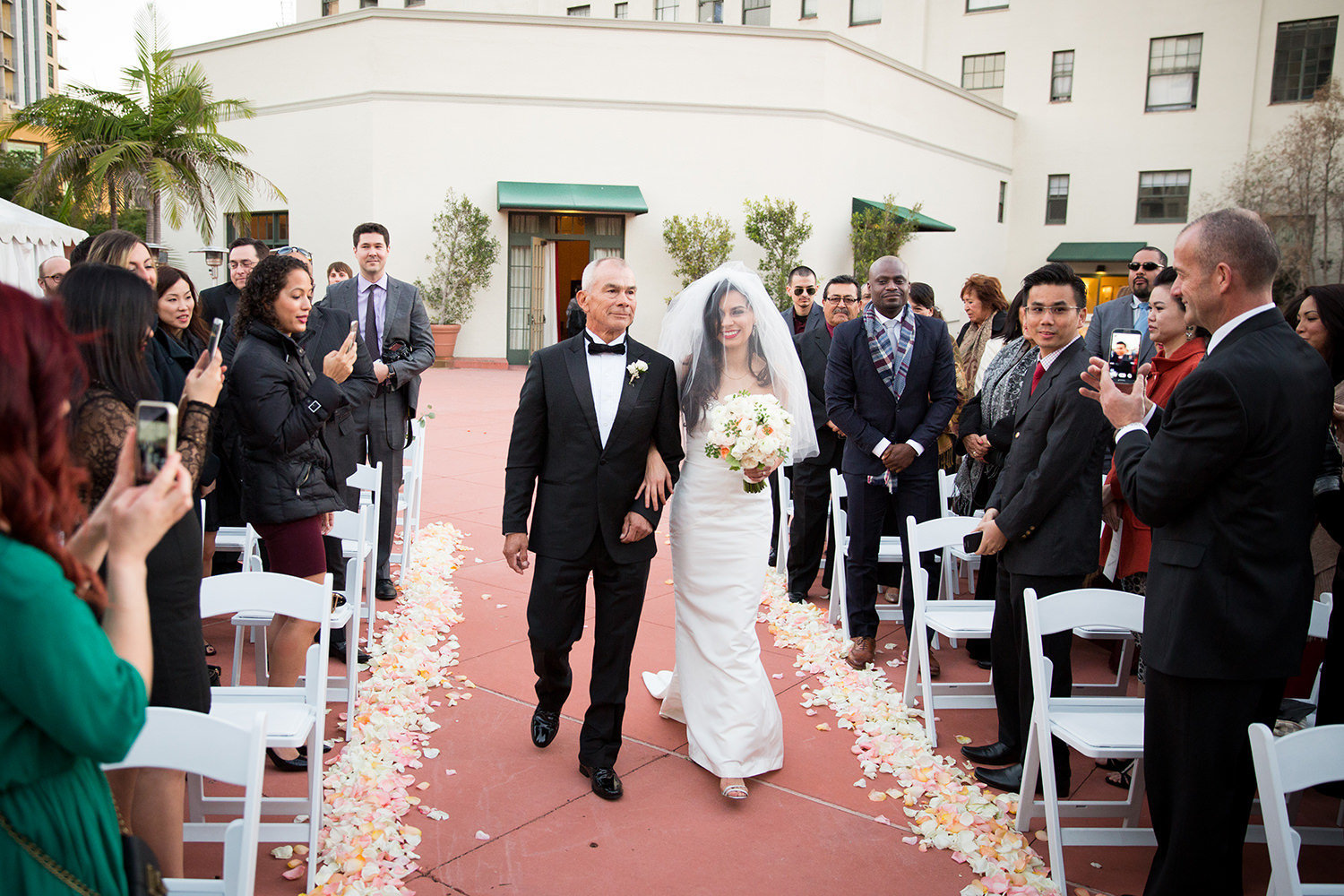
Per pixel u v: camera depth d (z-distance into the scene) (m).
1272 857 2.10
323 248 19.52
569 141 19.41
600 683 3.50
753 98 19.80
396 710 4.02
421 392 15.62
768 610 5.60
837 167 20.48
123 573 1.53
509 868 2.97
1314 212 21.70
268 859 3.02
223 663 4.55
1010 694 3.73
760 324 3.65
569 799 3.42
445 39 18.77
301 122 19.52
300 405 3.61
